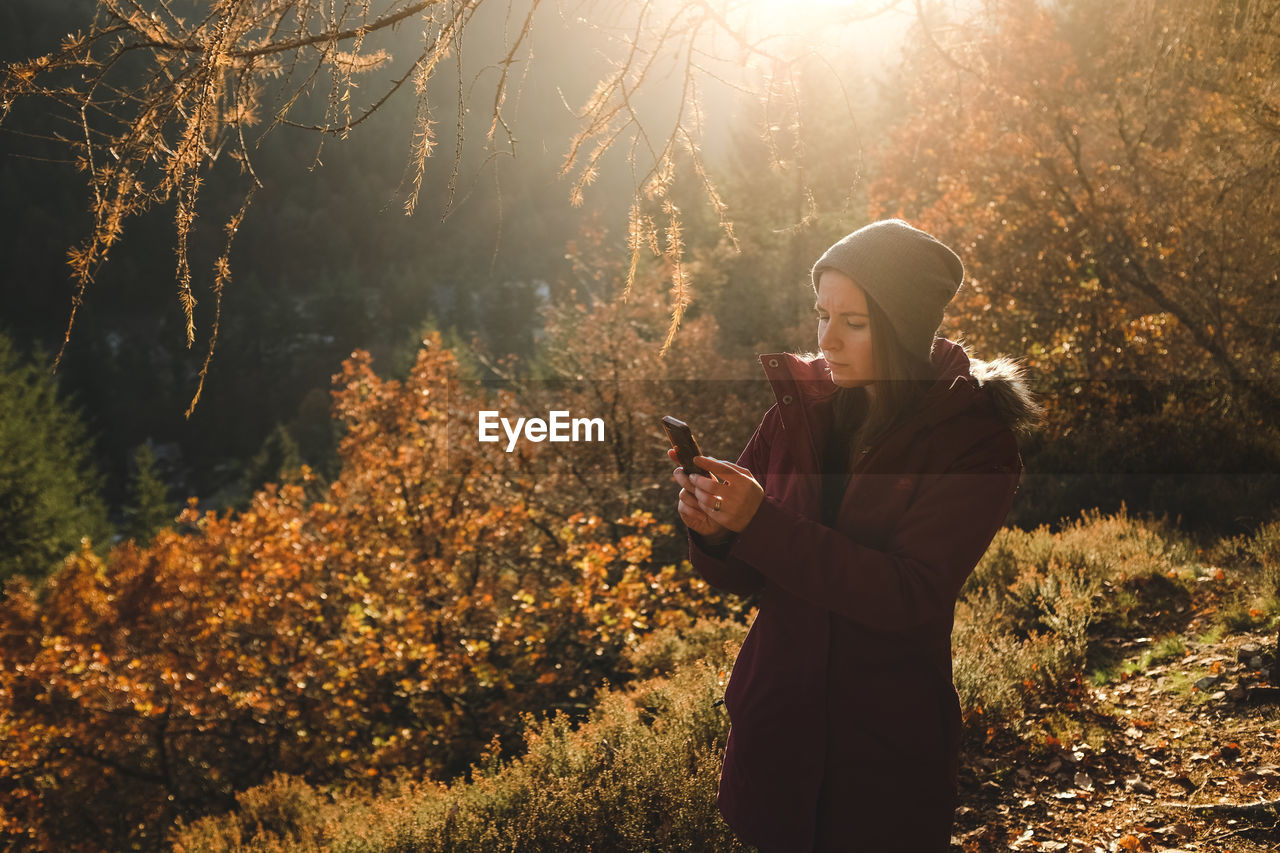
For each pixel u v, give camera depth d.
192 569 11.98
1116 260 11.19
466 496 12.55
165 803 9.59
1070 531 7.56
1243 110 7.51
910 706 1.23
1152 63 6.39
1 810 9.40
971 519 1.14
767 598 1.36
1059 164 12.25
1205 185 9.80
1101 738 3.83
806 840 1.25
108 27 1.51
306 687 9.81
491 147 1.49
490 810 3.98
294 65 1.53
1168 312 11.05
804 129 1.69
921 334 1.17
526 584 12.09
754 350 25.52
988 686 4.23
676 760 3.60
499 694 10.09
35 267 98.06
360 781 8.41
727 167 34.28
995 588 6.45
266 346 105.00
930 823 1.25
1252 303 9.84
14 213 98.19
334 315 108.38
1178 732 3.87
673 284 1.53
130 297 104.69
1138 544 6.75
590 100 1.54
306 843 5.00
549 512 14.15
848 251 1.17
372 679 10.05
